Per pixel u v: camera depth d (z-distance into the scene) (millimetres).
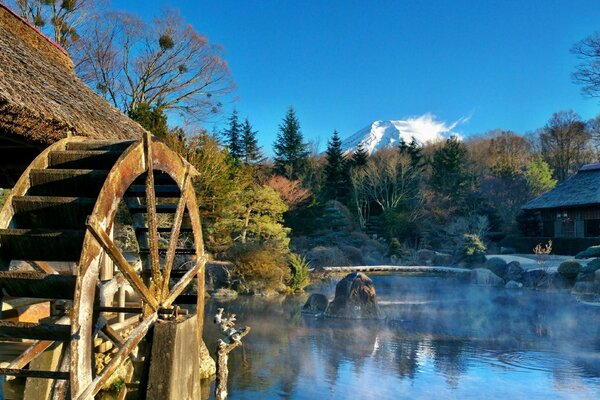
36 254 4965
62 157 5809
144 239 7504
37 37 10008
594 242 29984
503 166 48219
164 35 25188
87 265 4512
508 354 12461
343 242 35969
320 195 40438
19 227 5242
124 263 5035
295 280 24031
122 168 5207
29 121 5742
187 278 6801
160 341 5141
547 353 12570
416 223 39750
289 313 17953
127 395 7246
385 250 36594
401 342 13664
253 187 27312
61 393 6137
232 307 19000
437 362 11680
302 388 9742
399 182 43469
